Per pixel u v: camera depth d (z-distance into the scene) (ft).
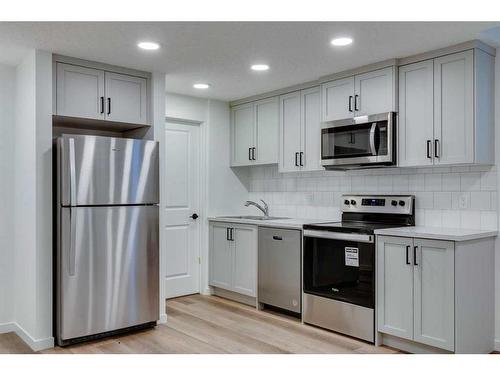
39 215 10.68
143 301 12.00
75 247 10.71
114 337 11.57
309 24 9.14
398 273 10.43
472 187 11.10
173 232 15.80
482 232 10.19
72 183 10.55
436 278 9.74
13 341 11.28
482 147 10.33
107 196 11.20
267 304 14.23
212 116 16.48
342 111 12.70
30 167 10.97
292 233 13.20
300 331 12.13
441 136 10.68
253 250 14.53
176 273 15.90
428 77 10.93
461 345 9.55
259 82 13.96
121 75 12.17
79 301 10.85
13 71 12.12
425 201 12.02
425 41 10.16
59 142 10.82
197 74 13.01
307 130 13.99
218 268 15.93
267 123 15.46
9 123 12.10
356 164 12.15
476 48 10.12
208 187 16.33
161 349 10.67
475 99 10.11
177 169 15.90
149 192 12.02
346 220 13.85
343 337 11.60
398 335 10.43
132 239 11.71
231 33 9.65
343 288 11.69
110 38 9.92
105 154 11.16
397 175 12.68
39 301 10.65
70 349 10.65
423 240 9.94
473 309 9.93
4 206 12.02
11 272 12.14
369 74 12.01
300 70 12.56
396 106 11.51
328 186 14.64
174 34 9.70
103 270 11.21
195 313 13.89
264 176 16.97
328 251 12.10
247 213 17.49
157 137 12.73
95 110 11.66
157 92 12.75
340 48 10.65
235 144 16.80
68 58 11.21
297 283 13.07
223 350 10.61
